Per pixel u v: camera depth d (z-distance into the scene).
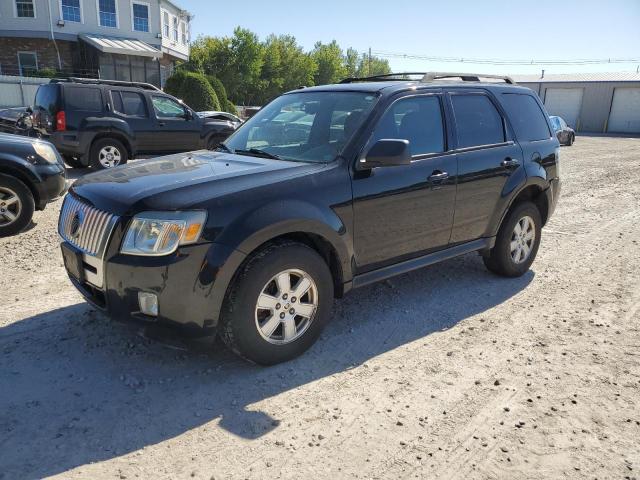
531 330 4.29
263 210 3.31
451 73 4.93
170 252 3.09
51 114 10.98
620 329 4.34
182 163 4.00
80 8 30.88
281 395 3.28
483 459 2.74
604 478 2.62
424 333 4.20
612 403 3.26
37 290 4.82
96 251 3.29
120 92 11.63
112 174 3.81
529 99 5.55
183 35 39.44
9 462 2.63
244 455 2.74
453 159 4.49
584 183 12.31
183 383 3.38
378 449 2.80
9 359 3.59
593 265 6.04
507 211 5.17
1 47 30.34
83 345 3.80
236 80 58.00
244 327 3.33
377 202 3.93
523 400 3.28
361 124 3.97
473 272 5.66
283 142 4.27
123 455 2.71
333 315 4.48
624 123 42.56
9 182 6.45
